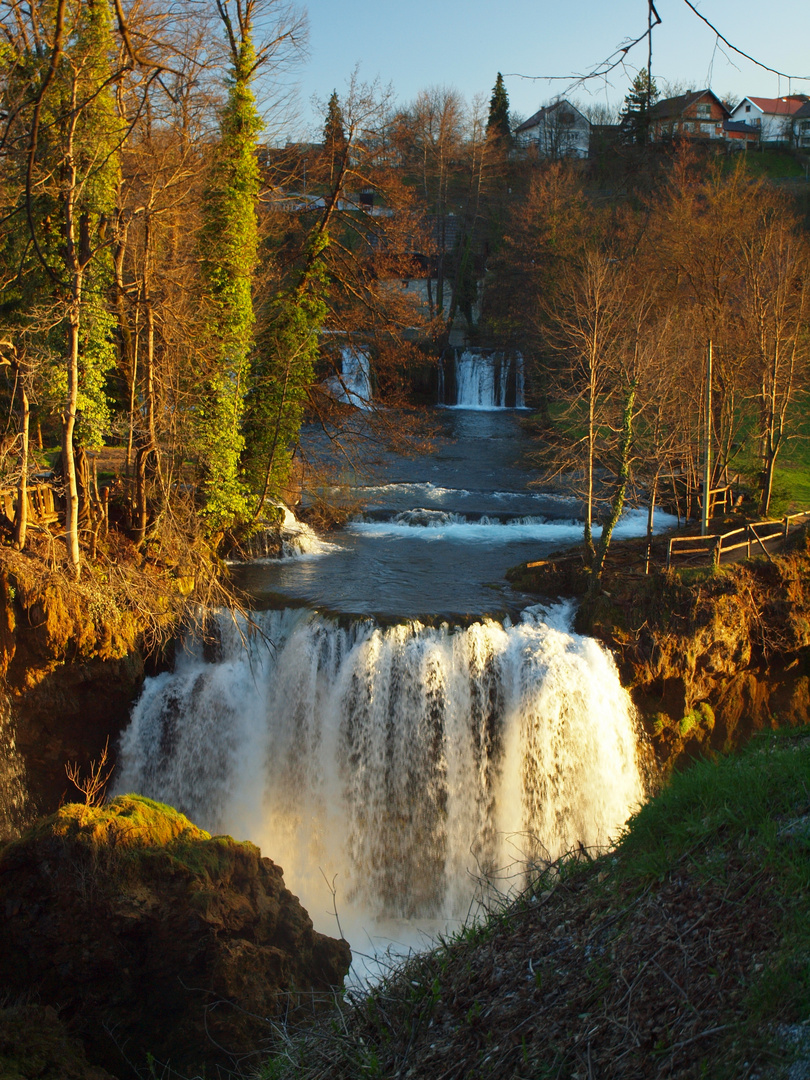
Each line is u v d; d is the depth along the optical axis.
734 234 36.25
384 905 20.36
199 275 25.34
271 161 33.28
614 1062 5.82
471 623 21.23
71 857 12.85
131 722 20.75
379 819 20.62
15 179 19.91
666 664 21.81
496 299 63.69
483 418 57.28
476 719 20.94
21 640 18.78
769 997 5.52
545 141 70.75
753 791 7.72
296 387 29.53
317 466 35.12
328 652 21.08
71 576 19.58
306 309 30.17
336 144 30.52
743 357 32.69
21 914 12.82
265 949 13.01
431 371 62.88
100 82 19.67
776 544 25.34
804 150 64.50
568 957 7.12
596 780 20.86
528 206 59.28
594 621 22.09
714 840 7.47
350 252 31.86
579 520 33.34
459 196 70.88
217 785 21.19
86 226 20.91
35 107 16.73
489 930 8.27
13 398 21.42
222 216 25.25
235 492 26.73
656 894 7.21
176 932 12.68
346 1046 7.39
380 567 26.94
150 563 22.41
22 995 12.51
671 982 6.18
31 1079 10.66
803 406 42.94
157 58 21.56
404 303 34.09
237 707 21.28
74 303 19.33
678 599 22.06
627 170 59.47
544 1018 6.55
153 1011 12.65
